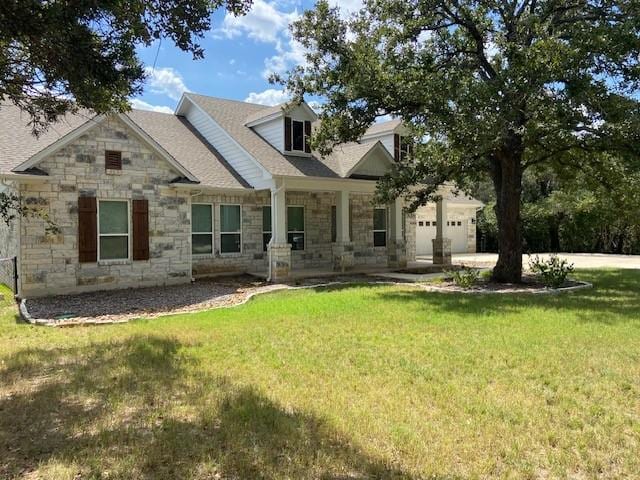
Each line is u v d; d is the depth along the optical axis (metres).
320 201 19.03
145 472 3.33
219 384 5.17
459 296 11.30
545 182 31.77
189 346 6.86
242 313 9.59
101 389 5.02
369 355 6.29
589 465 3.49
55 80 5.09
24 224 11.55
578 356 6.13
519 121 11.71
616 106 10.39
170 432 3.97
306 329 7.89
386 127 19.28
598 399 4.73
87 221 12.41
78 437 3.89
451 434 3.96
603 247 26.84
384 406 4.55
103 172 12.64
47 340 7.51
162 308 10.66
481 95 10.57
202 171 15.95
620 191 14.27
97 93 5.23
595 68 10.79
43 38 4.27
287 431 3.97
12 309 10.55
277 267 15.14
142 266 13.49
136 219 13.29
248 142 16.77
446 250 20.09
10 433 3.99
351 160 17.66
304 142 17.25
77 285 12.36
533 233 28.83
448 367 5.74
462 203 28.03
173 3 4.53
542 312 9.02
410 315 8.94
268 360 6.11
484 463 3.50
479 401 4.66
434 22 12.97
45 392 4.95
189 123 19.36
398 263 18.53
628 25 9.88
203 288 13.56
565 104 10.41
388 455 3.60
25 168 11.27
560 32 11.07
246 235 17.08
